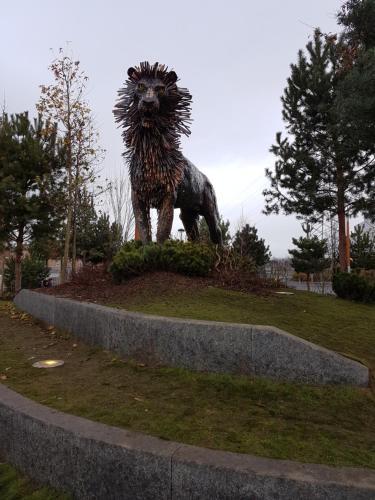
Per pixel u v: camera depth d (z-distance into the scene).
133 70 7.15
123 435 2.62
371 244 30.02
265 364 3.84
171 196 7.54
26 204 14.52
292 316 5.64
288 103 16.75
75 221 16.91
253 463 2.31
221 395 3.55
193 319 4.53
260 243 23.59
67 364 4.55
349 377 3.72
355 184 15.77
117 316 4.64
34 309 7.70
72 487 2.64
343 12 6.57
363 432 2.96
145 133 7.14
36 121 15.34
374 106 5.71
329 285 30.17
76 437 2.64
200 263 7.23
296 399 3.50
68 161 15.34
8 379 4.07
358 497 2.10
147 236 7.73
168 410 3.22
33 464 2.88
